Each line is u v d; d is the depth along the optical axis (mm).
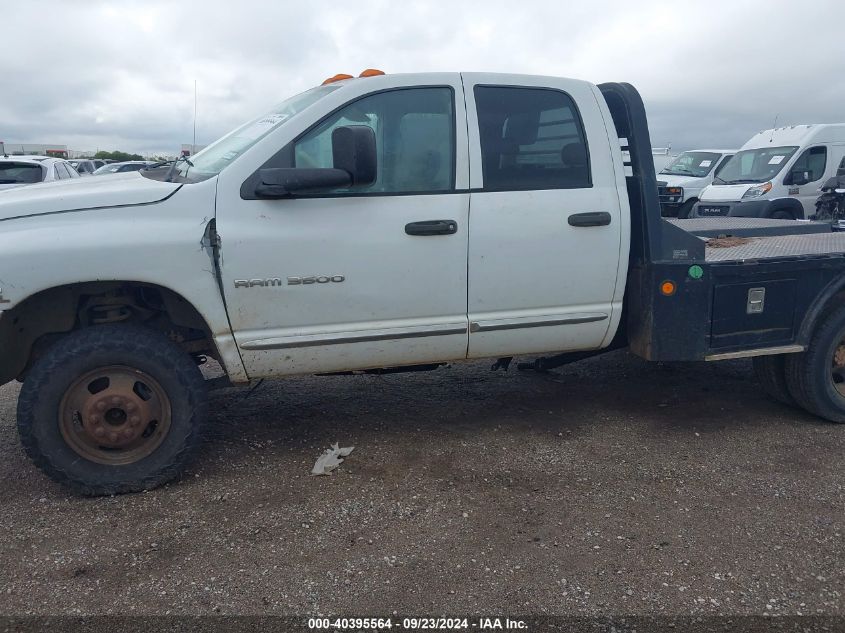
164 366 3523
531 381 5512
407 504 3529
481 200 3816
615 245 4070
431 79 3844
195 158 4129
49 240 3305
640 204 4133
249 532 3262
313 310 3666
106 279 3375
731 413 4848
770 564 3043
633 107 4164
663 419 4723
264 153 3582
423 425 4578
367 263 3674
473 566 3018
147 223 3424
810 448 4254
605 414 4805
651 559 3076
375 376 5629
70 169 13086
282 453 4129
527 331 4043
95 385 3541
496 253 3859
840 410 4598
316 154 3682
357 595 2822
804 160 13664
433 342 3904
